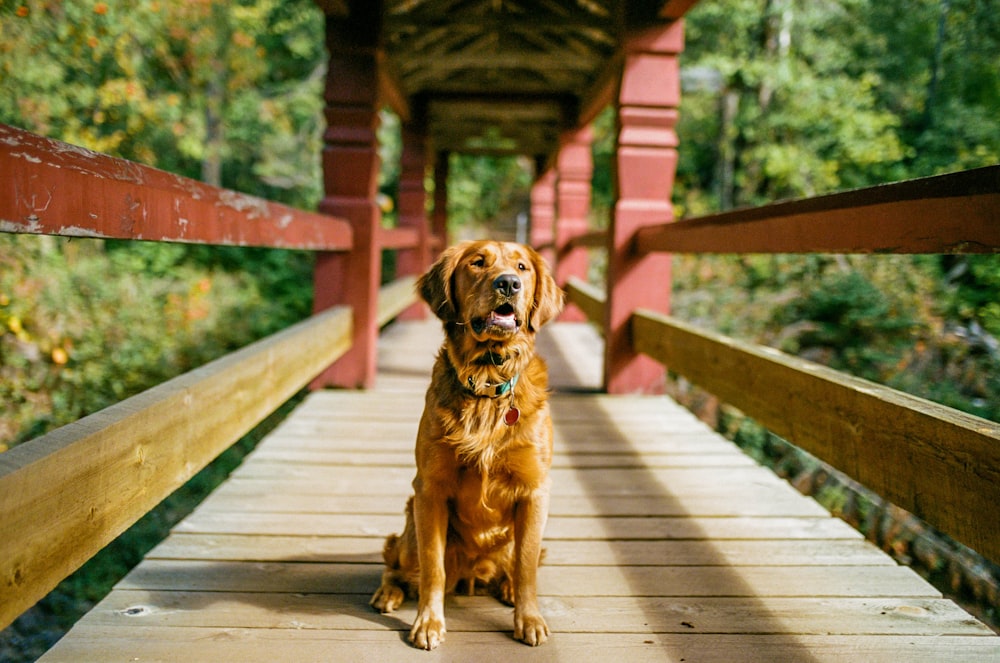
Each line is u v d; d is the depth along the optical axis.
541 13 6.14
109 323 8.62
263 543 2.88
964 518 1.88
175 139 13.85
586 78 8.16
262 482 3.57
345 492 3.45
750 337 9.95
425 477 2.30
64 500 1.73
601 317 6.31
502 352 2.25
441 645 2.19
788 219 3.01
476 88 9.26
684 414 5.01
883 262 10.03
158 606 2.37
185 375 2.68
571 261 10.04
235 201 2.94
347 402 5.16
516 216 23.83
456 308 2.44
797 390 2.90
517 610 2.27
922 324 8.84
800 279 10.84
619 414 5.00
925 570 5.28
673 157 5.34
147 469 2.17
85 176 1.75
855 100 13.60
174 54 13.12
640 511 3.29
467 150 12.30
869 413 2.36
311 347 4.25
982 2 13.26
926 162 13.14
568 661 2.11
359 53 5.27
